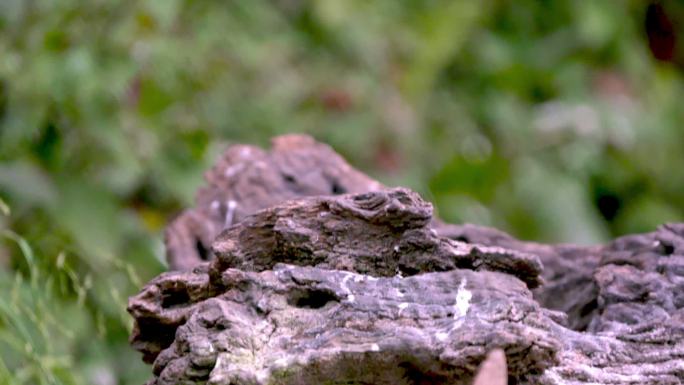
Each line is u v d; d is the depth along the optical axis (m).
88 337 2.27
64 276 2.14
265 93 3.69
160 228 2.85
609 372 1.28
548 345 1.17
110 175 2.80
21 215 2.55
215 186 2.06
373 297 1.22
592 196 4.31
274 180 2.03
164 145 3.00
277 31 4.03
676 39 4.64
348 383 1.16
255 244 1.34
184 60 3.14
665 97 4.70
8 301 2.01
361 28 4.24
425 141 4.21
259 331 1.21
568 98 4.46
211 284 1.36
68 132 2.78
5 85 2.76
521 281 1.29
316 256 1.31
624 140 4.36
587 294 1.72
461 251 1.32
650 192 4.41
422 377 1.17
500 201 4.05
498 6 4.72
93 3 2.86
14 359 2.00
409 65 4.35
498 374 1.07
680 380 1.27
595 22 4.56
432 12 4.47
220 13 3.51
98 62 2.84
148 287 1.41
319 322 1.21
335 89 4.04
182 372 1.20
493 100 4.43
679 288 1.54
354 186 2.05
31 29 2.79
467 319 1.17
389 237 1.32
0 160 2.68
